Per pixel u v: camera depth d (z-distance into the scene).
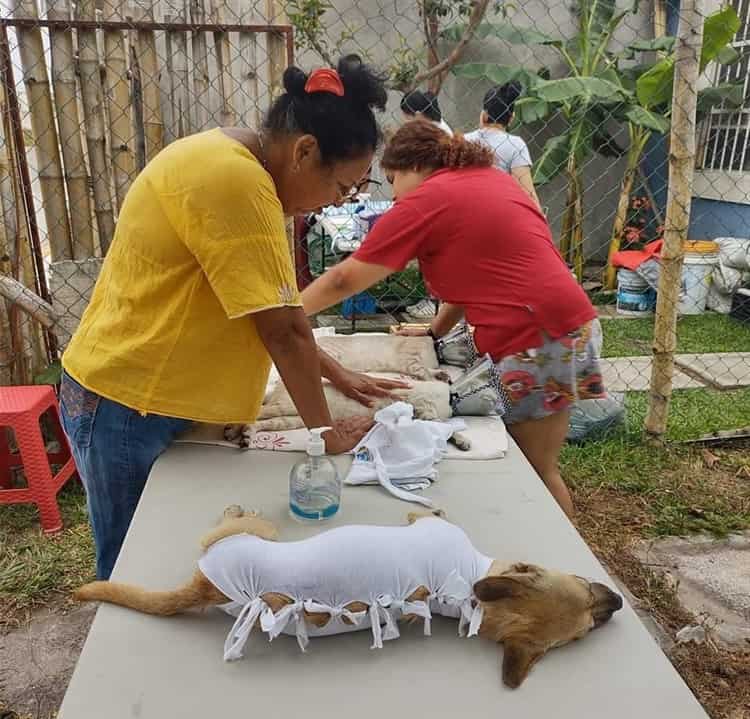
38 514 2.95
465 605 1.11
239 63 3.38
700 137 6.78
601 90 5.56
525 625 1.07
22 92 3.39
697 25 2.97
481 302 2.03
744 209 6.27
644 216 6.97
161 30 3.29
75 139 3.32
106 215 3.46
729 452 3.54
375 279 2.01
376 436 1.66
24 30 3.15
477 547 1.33
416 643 1.10
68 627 2.34
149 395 1.50
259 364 1.55
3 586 2.49
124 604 1.16
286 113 1.37
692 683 2.11
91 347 1.53
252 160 1.35
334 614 1.08
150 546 1.31
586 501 3.06
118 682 1.02
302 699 1.00
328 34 5.93
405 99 3.67
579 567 1.28
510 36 6.02
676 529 2.88
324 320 5.42
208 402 1.53
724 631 2.34
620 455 3.39
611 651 1.10
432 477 1.58
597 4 6.35
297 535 1.34
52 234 3.43
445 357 2.27
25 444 2.72
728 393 4.32
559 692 1.01
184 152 1.36
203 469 1.59
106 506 1.64
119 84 3.29
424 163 2.07
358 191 1.68
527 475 1.62
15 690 2.09
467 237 1.96
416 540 1.15
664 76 5.55
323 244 5.04
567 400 2.10
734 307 5.79
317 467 1.41
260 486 1.52
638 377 4.58
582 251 6.57
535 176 5.96
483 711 0.98
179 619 1.14
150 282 1.44
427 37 5.94
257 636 1.11
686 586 2.56
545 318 1.99
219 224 1.31
